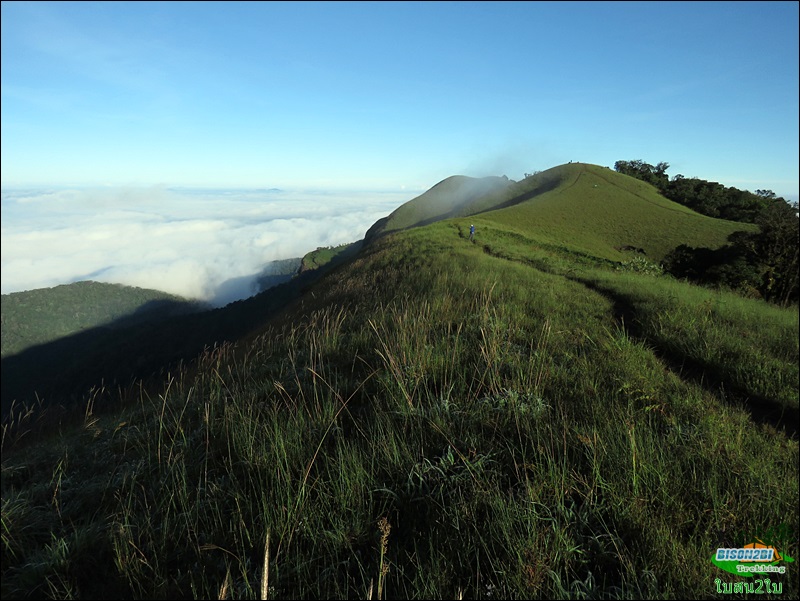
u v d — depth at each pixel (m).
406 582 2.10
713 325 7.52
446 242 24.81
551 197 76.88
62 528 2.82
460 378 4.30
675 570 2.08
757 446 3.33
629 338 6.43
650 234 60.28
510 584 2.01
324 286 19.30
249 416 3.84
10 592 2.33
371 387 4.41
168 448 3.65
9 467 3.96
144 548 2.47
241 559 2.26
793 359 6.04
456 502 2.48
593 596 1.98
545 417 3.47
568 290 10.93
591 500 2.51
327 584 2.09
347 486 2.67
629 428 3.10
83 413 6.28
